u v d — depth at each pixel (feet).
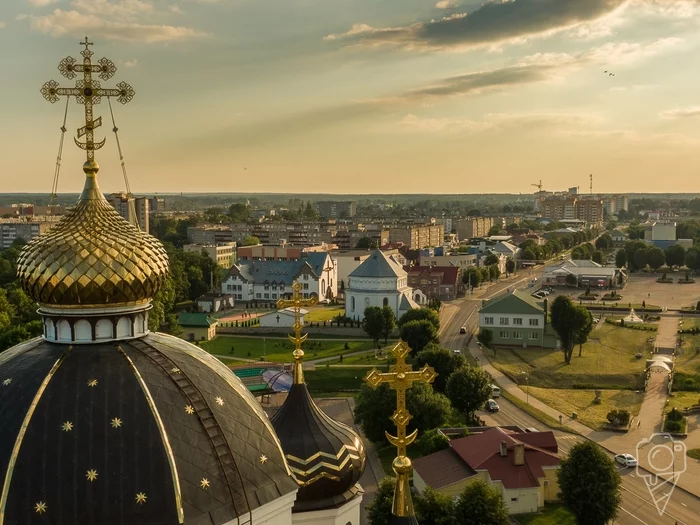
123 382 95.50
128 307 103.65
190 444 93.50
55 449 88.28
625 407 403.13
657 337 597.52
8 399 92.99
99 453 88.74
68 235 101.50
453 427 329.93
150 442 90.89
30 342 106.52
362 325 609.83
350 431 141.79
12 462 86.99
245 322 640.17
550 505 260.42
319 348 549.54
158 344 105.91
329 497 132.36
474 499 216.54
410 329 475.72
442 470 266.16
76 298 99.40
